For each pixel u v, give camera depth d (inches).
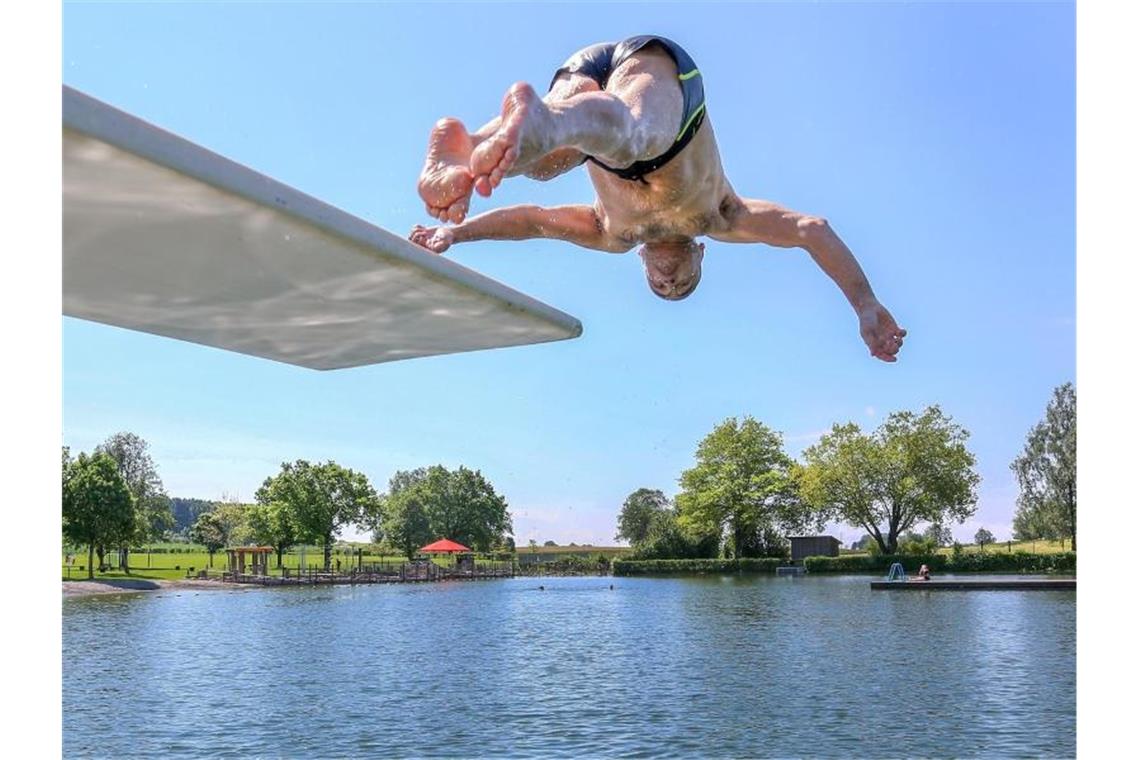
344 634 1270.9
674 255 134.8
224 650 1090.1
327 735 626.5
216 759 568.1
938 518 2731.3
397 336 113.7
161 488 3253.0
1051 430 2923.2
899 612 1411.2
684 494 3257.9
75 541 2647.6
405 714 691.4
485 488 4411.9
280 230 75.4
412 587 2711.6
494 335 113.7
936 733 599.8
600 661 954.1
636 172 115.3
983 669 844.6
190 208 70.8
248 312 101.8
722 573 3070.9
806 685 781.3
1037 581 1883.6
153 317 104.7
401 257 83.2
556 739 603.2
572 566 3668.8
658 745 583.2
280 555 3235.7
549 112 88.7
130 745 605.6
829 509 2871.6
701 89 112.7
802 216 133.3
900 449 2706.7
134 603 1964.8
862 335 133.1
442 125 92.5
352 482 3270.2
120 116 60.9
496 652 1045.8
